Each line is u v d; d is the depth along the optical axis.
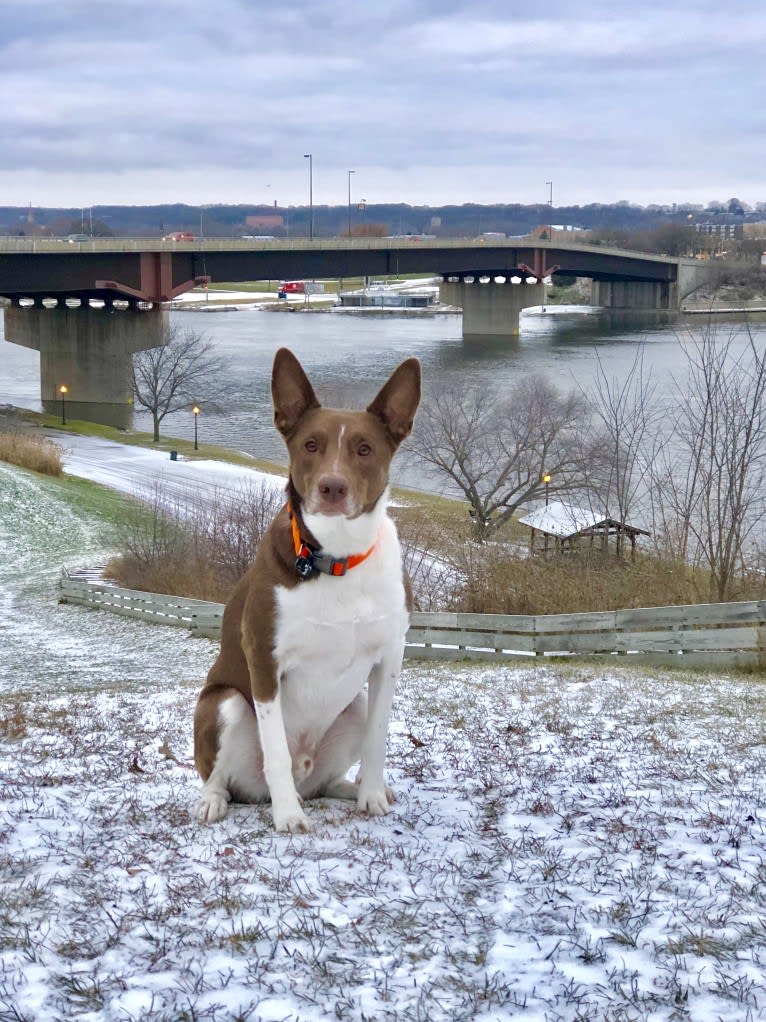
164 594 28.39
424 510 41.56
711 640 15.40
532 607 21.77
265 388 78.56
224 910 4.34
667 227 143.25
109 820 5.54
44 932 4.15
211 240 78.06
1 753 7.44
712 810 5.60
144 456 56.44
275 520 5.23
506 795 5.96
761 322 97.44
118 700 11.45
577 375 70.06
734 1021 3.50
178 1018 3.54
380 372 77.00
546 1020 3.54
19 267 68.94
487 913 4.34
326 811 5.69
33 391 82.56
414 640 17.59
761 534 26.50
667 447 42.22
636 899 4.43
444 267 99.81
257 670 5.19
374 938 4.10
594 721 8.81
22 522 40.06
